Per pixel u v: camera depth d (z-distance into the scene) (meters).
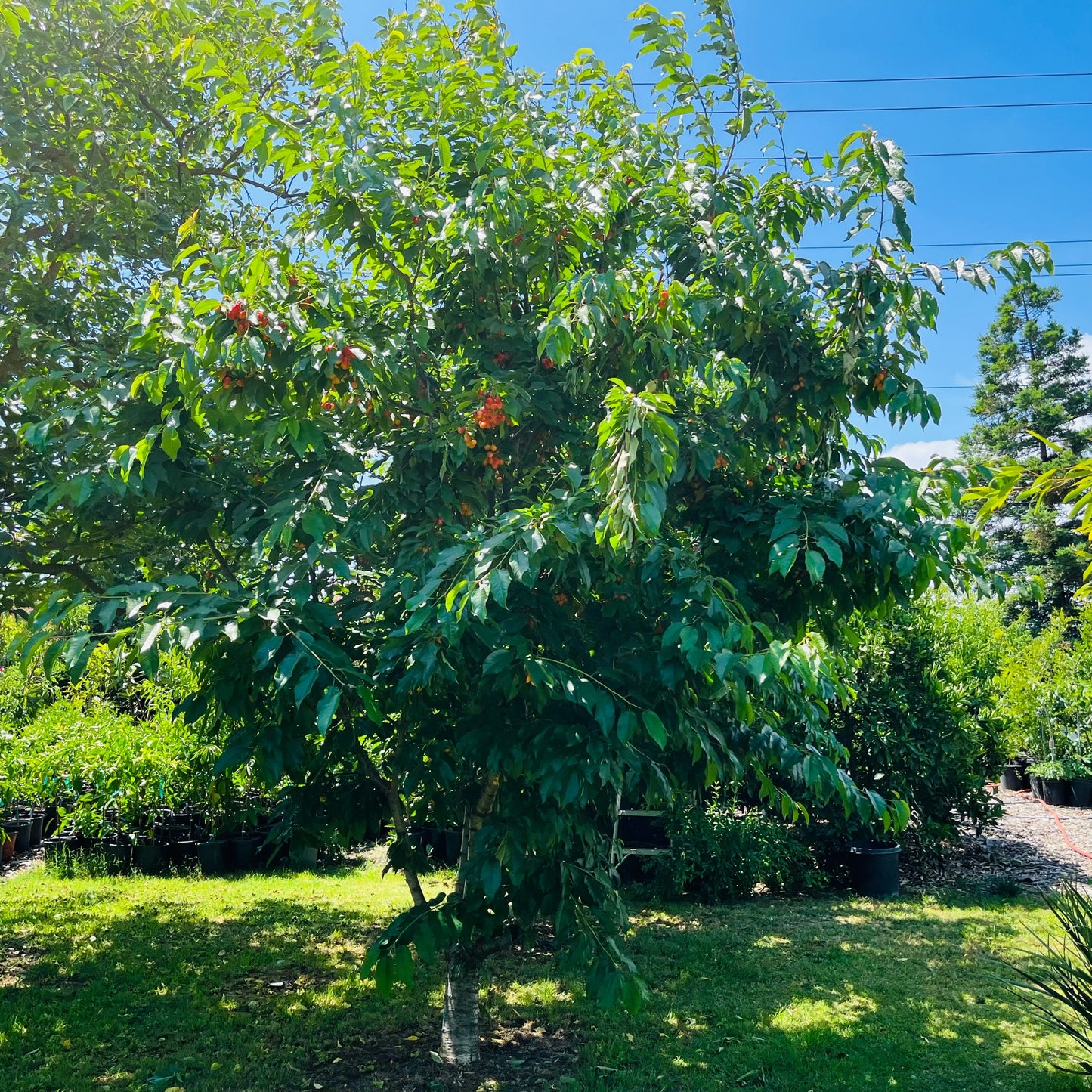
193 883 7.45
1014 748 8.12
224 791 7.51
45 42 4.70
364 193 3.09
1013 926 6.06
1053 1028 3.85
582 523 2.59
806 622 3.51
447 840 7.98
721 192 3.42
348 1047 4.18
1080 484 2.20
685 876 6.55
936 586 3.06
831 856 7.41
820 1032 4.27
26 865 8.26
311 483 3.03
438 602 2.64
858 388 3.33
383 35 3.60
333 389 3.11
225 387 2.91
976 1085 3.77
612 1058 4.00
